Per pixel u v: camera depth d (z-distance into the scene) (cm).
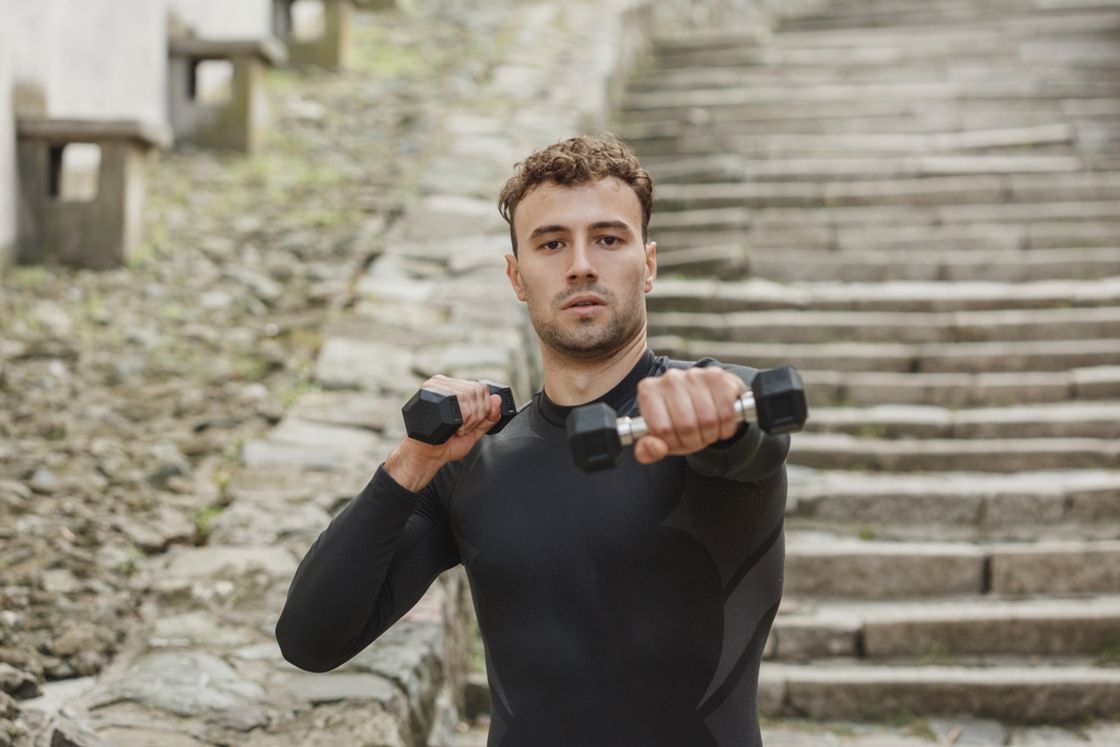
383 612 181
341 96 907
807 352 627
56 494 400
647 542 169
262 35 988
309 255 636
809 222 757
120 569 363
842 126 912
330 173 757
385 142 812
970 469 546
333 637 172
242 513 396
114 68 722
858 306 668
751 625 173
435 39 1064
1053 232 730
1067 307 657
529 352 584
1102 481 520
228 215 689
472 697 398
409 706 311
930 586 468
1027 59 1025
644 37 1159
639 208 179
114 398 483
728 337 652
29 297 568
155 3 770
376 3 1147
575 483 173
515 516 174
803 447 555
